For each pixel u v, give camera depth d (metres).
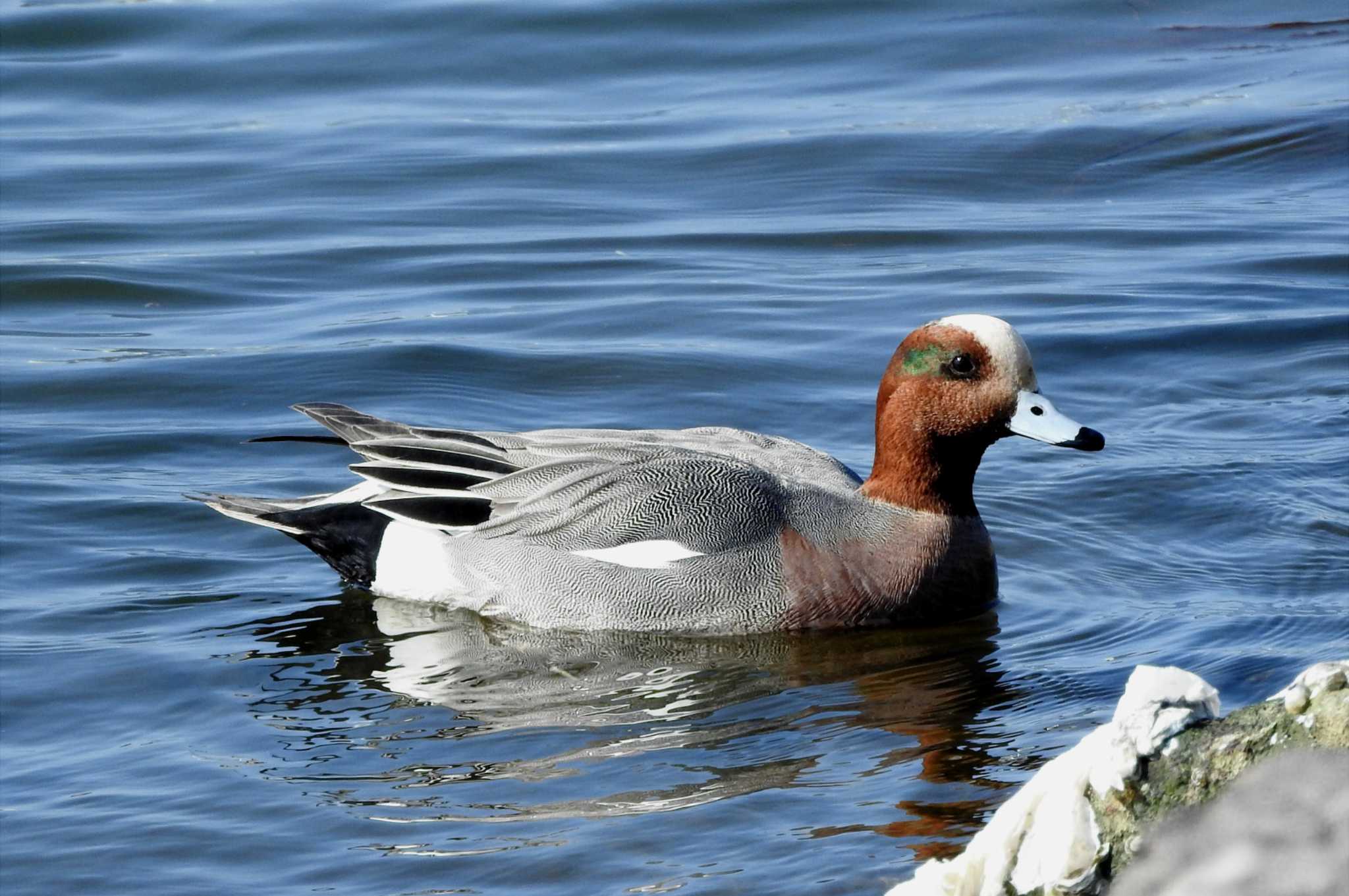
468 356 16.06
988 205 20.14
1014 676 10.62
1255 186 20.48
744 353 16.09
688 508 11.98
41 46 24.52
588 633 11.89
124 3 25.28
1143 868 5.98
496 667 11.13
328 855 8.31
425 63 24.06
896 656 11.21
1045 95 23.06
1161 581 11.99
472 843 8.38
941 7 25.52
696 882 7.86
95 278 17.91
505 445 12.59
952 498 12.01
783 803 8.71
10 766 9.42
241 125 22.31
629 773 9.22
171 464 14.15
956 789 8.82
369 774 9.27
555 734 9.86
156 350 16.34
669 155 21.41
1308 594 11.56
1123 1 25.70
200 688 10.55
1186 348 16.19
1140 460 13.92
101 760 9.49
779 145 21.59
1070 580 12.16
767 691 10.62
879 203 20.14
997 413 11.80
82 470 13.93
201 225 19.45
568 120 22.47
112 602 11.88
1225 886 5.73
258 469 14.12
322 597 12.27
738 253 18.84
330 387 15.53
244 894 7.96
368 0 25.27
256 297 17.72
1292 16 25.55
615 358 16.00
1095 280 17.84
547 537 12.13
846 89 23.36
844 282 17.94
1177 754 6.14
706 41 24.66
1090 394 15.37
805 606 11.74
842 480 12.59
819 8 25.28
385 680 10.81
